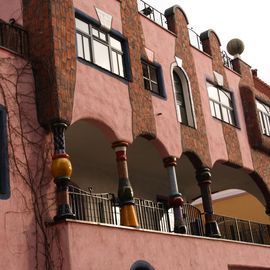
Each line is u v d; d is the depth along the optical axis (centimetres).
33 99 1341
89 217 1527
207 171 1916
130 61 1698
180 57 2008
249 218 3025
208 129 2020
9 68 1305
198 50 2158
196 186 2430
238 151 2178
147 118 1694
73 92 1400
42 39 1393
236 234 2058
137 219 1559
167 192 2342
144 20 1866
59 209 1258
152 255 1458
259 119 2383
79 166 1917
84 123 1573
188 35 2123
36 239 1216
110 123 1515
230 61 2422
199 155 1903
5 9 1501
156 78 1855
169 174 1742
